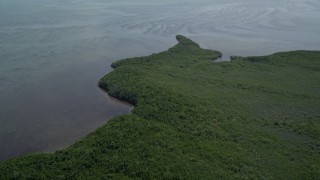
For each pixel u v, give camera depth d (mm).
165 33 122188
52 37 112625
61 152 44844
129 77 74500
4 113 61625
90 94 70375
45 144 51938
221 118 56469
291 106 63969
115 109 63750
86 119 60000
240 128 53906
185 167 41938
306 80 77562
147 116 56062
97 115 61469
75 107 64500
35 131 55656
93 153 44188
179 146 46688
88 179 39344
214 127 53188
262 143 49625
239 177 41031
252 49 106062
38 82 76125
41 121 58969
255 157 45844
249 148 48094
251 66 86312
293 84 75250
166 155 44281
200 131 51531
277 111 61719
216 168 42469
